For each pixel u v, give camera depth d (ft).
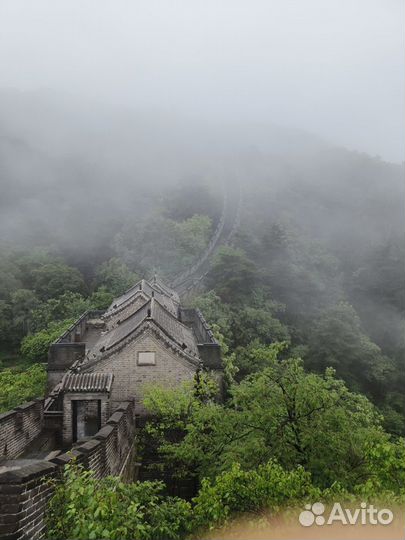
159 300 139.95
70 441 77.82
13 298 214.90
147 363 91.91
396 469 37.99
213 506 35.40
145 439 81.10
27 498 30.96
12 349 204.74
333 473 46.29
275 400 54.65
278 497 36.73
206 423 65.57
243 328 187.21
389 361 193.36
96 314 160.66
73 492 31.63
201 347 103.40
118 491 36.09
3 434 64.13
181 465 70.23
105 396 78.89
